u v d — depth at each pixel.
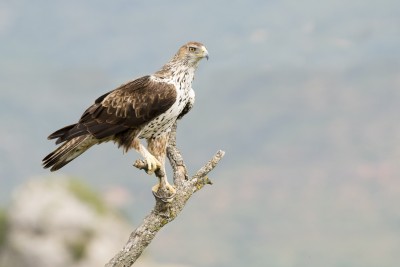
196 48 14.67
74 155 14.55
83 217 40.22
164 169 13.73
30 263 38.94
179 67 14.71
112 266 12.67
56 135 14.48
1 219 39.78
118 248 41.16
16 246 39.19
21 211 39.62
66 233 39.94
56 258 39.16
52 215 39.69
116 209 43.88
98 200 42.12
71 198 40.78
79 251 39.47
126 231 42.56
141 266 47.69
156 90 14.45
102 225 40.88
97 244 40.06
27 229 39.53
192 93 14.97
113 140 14.72
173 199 12.92
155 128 14.40
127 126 14.39
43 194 40.41
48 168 14.37
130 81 14.73
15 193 40.91
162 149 14.25
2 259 39.38
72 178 42.59
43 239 39.44
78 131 14.37
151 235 12.80
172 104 14.46
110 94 14.58
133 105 14.35
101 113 14.44
